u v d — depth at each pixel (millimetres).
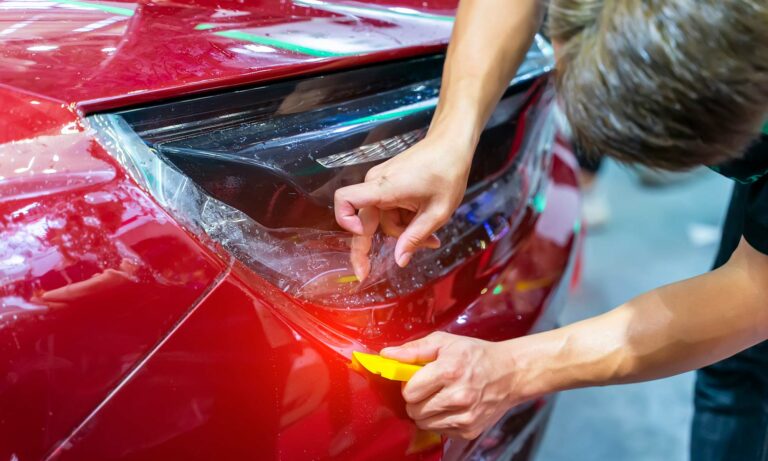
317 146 890
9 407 671
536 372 882
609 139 620
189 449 730
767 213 831
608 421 1723
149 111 782
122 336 695
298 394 772
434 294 962
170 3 990
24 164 712
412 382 815
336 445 801
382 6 1128
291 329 772
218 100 836
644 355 883
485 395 850
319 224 859
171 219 729
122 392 699
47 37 863
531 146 1248
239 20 979
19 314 669
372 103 979
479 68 966
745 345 908
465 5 1021
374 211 871
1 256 676
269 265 792
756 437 1256
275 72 873
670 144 605
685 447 1664
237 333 741
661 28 573
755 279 874
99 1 982
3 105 744
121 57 831
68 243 689
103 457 702
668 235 2373
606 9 612
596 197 2342
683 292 893
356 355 805
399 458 859
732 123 599
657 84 582
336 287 851
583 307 2008
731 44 566
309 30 993
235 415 743
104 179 718
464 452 990
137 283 702
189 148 791
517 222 1151
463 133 907
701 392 1327
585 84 621
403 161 865
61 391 682
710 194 2613
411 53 1025
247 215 795
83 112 740
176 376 715
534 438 1235
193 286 725
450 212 883
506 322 1016
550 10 668
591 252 2252
